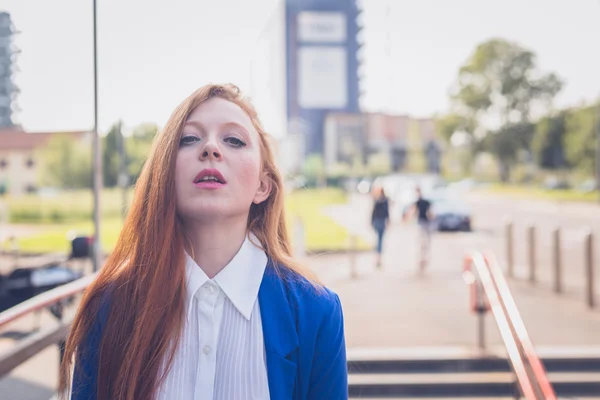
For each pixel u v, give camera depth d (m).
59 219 22.67
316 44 49.25
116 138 11.80
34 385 4.84
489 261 5.32
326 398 1.18
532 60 57.31
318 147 49.72
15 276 8.16
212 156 1.15
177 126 1.19
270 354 1.13
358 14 49.41
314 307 1.18
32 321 6.94
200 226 1.19
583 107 49.03
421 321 7.10
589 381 5.46
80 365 1.17
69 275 8.27
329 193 42.25
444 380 5.42
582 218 24.30
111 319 1.16
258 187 1.30
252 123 1.27
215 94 1.25
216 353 1.12
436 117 62.25
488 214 27.42
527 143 58.00
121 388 1.09
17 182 35.03
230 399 1.10
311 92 49.22
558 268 8.59
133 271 1.18
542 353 5.74
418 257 13.17
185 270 1.16
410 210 11.23
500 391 5.38
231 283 1.15
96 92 3.95
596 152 46.69
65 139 26.88
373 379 5.46
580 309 7.55
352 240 10.58
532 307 7.69
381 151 75.62
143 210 1.21
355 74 49.56
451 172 74.44
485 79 58.34
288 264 1.26
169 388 1.11
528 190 54.47
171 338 1.12
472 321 7.07
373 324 6.97
